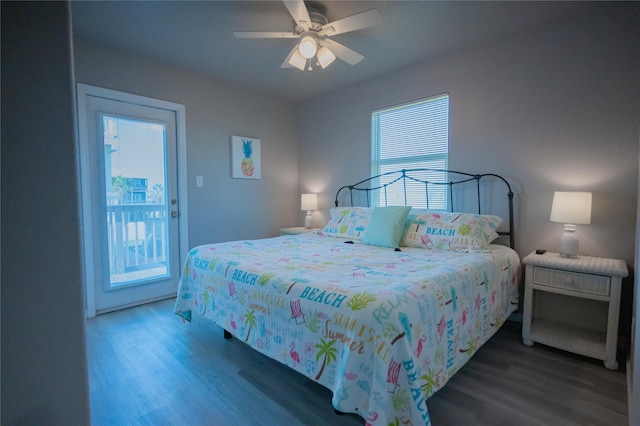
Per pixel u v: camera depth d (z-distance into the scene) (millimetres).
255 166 4051
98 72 2809
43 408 576
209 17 2367
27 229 549
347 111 3904
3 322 534
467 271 1854
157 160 3258
